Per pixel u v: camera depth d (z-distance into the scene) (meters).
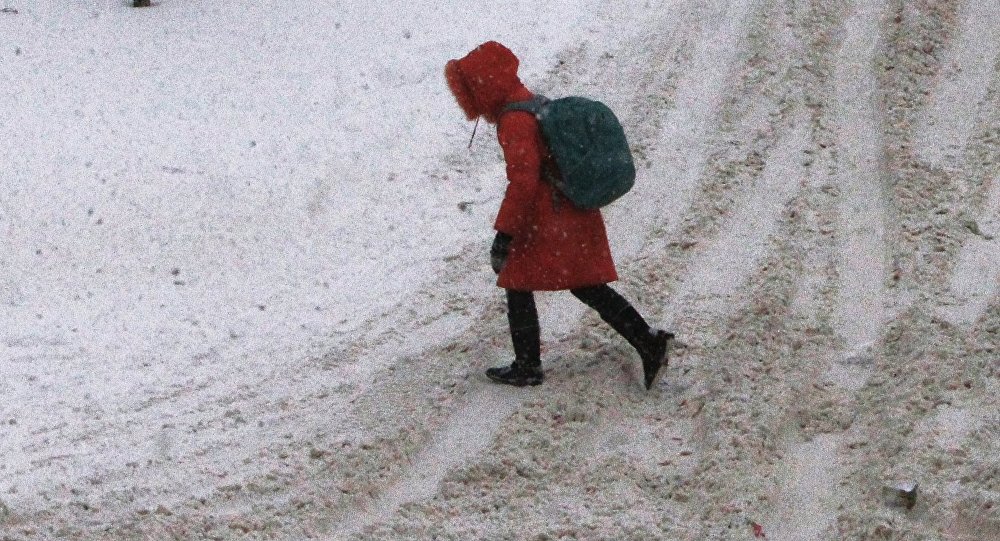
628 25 45.09
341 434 24.11
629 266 30.59
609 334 27.27
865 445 22.61
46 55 44.28
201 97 41.22
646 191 34.69
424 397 25.41
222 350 28.03
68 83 42.00
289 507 21.66
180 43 45.78
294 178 36.12
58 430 24.27
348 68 43.12
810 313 27.73
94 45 45.41
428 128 39.00
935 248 29.94
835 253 30.55
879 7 44.50
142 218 33.91
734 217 32.88
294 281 31.44
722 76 40.97
